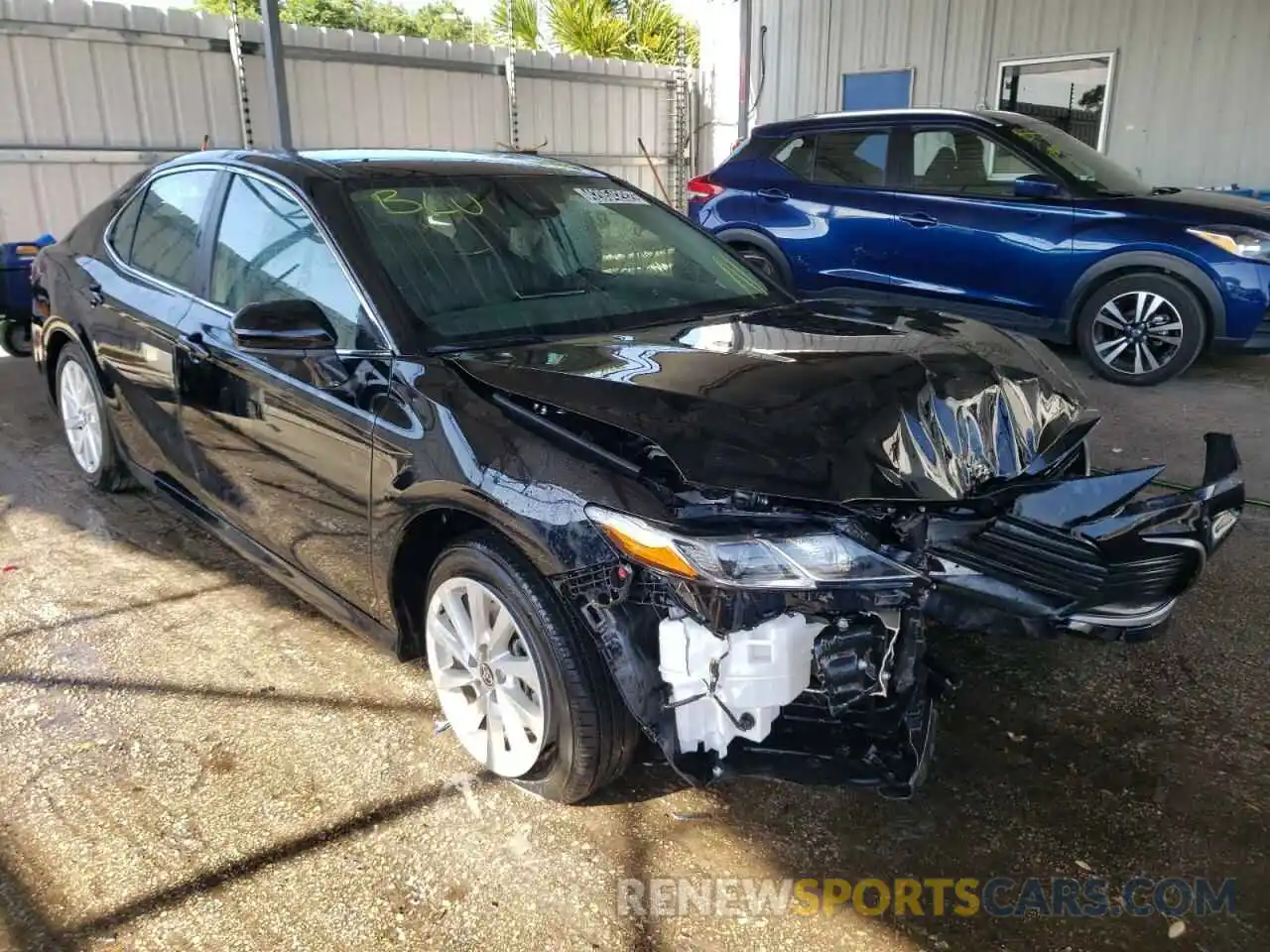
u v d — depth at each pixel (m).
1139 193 6.95
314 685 3.12
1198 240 6.39
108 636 3.42
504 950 2.11
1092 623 2.34
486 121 12.66
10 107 9.11
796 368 2.56
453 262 3.03
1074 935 2.16
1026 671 3.20
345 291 2.88
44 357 4.69
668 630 2.20
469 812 2.54
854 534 2.20
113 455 4.41
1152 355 6.79
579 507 2.23
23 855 2.38
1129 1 9.97
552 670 2.35
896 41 11.62
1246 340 6.46
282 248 3.14
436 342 2.76
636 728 2.41
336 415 2.77
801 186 7.84
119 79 9.73
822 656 2.21
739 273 3.68
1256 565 3.96
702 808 2.56
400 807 2.56
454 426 2.48
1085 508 2.49
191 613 3.58
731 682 2.18
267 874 2.32
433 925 2.18
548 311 3.04
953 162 7.24
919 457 2.35
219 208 3.50
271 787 2.63
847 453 2.25
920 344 2.86
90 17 9.41
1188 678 3.16
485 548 2.44
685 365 2.59
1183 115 9.91
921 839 2.46
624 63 13.96
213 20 10.26
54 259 4.56
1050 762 2.75
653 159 14.73
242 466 3.27
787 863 2.38
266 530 3.26
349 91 11.35
